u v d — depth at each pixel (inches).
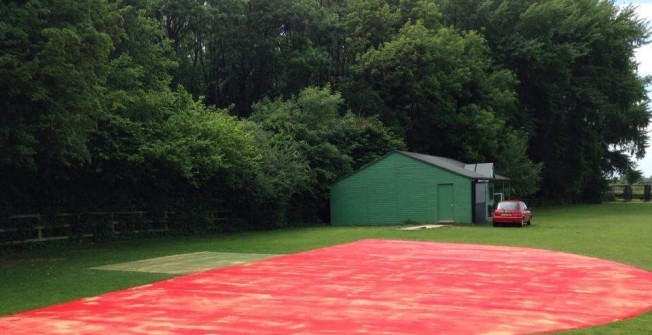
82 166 862.5
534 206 2351.1
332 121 1578.5
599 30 2285.9
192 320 367.2
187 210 1213.7
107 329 345.4
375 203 1502.2
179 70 1868.8
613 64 2461.9
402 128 1815.9
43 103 605.3
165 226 1165.1
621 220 1454.2
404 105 1882.4
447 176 1416.1
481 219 1456.7
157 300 441.4
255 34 1891.0
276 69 1953.7
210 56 2052.2
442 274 567.8
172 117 1045.2
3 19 588.1
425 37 1808.6
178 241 1037.2
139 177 1026.1
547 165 2448.3
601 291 465.1
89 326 354.6
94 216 1012.5
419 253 764.6
